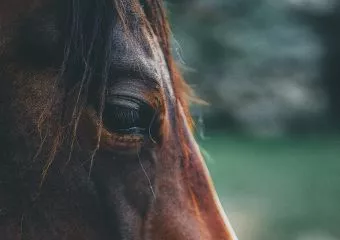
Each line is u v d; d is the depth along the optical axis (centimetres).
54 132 244
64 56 240
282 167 1914
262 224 1411
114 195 247
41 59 245
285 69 2341
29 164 245
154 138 253
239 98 2275
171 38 296
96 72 244
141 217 250
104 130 244
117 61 245
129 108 245
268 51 2331
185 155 266
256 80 2303
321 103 2348
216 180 1752
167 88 264
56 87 243
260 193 1647
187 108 292
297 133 2300
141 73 247
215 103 2261
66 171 245
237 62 2302
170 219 254
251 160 1970
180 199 258
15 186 245
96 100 243
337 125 2347
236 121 2266
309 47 2370
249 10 2356
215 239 262
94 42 244
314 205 1573
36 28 244
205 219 264
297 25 2419
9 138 245
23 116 244
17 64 245
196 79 2252
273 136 2261
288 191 1675
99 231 247
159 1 277
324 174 1845
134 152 249
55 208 246
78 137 245
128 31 249
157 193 254
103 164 247
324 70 2370
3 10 245
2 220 245
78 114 240
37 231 245
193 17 2281
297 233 1381
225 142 2186
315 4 2386
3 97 245
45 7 246
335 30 2422
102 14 246
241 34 2336
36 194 245
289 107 2300
